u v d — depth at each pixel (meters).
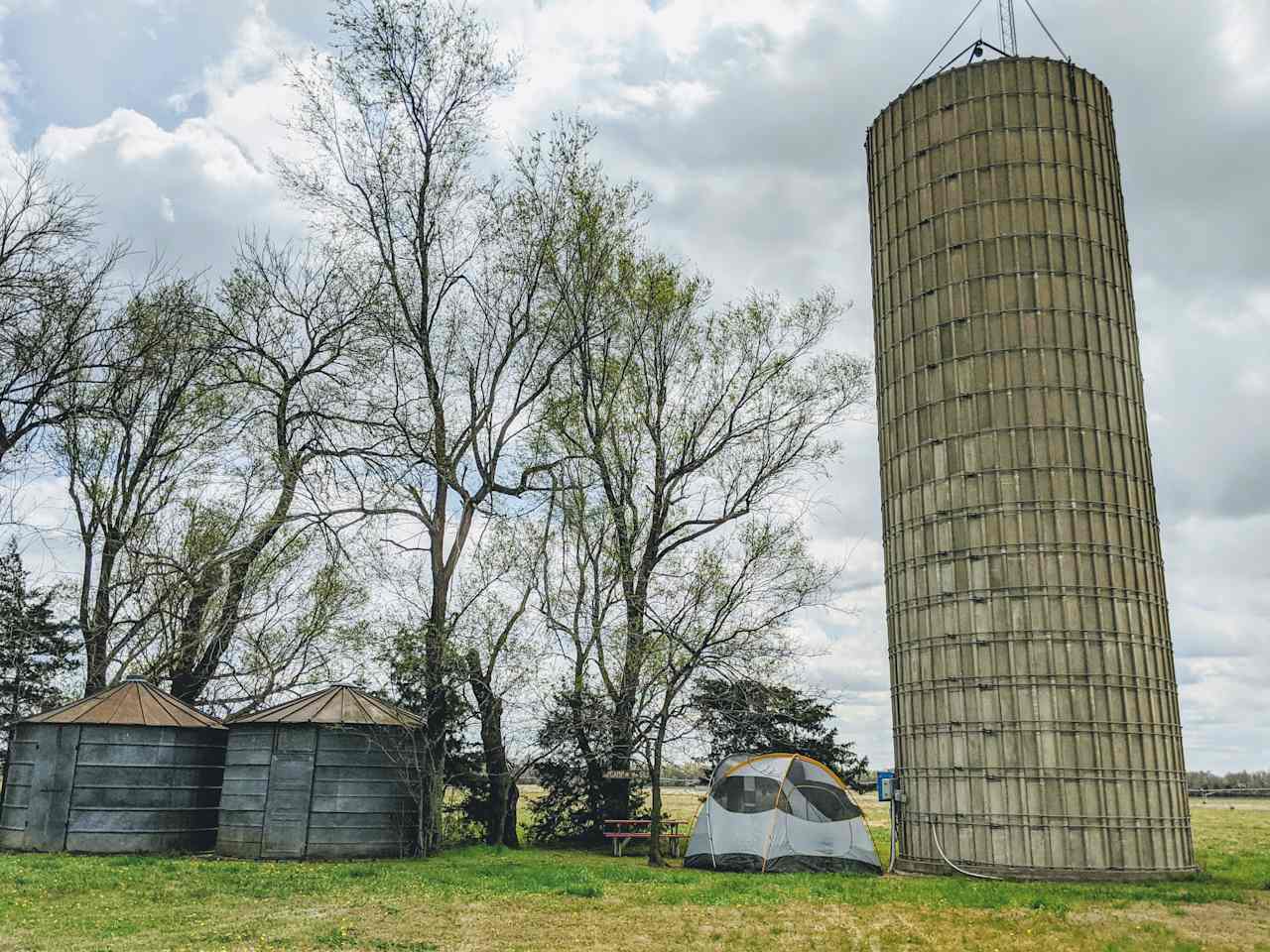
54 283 24.94
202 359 30.08
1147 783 20.53
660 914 15.23
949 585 22.09
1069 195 23.05
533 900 16.38
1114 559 21.44
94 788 22.58
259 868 20.14
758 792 22.66
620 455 28.50
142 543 29.95
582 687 27.08
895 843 22.75
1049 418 21.91
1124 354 22.80
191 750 23.86
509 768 27.78
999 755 20.84
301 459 29.28
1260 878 20.23
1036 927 14.42
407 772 23.80
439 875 19.69
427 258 28.53
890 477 24.05
